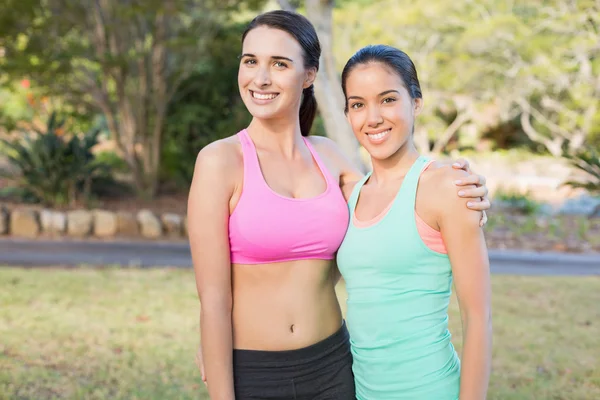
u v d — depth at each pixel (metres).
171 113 12.78
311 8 6.95
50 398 3.71
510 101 19.91
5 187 12.79
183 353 4.54
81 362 4.32
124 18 10.88
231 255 2.02
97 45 11.62
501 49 17.48
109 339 4.80
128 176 14.46
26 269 7.14
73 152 11.27
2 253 8.07
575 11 16.05
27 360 4.30
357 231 2.01
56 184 11.16
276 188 2.05
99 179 12.03
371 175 2.16
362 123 2.03
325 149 2.34
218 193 1.95
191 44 10.90
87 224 9.55
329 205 2.06
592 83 17.25
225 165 1.97
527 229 10.93
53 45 11.01
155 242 9.25
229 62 12.51
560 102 19.42
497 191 14.55
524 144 23.56
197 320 5.35
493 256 8.96
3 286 6.19
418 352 1.91
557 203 14.20
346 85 2.05
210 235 1.94
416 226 1.91
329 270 2.13
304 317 2.04
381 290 1.95
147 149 12.45
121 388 3.91
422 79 19.08
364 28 18.25
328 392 2.07
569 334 5.16
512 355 4.63
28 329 4.95
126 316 5.39
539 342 4.94
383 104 2.00
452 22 17.94
